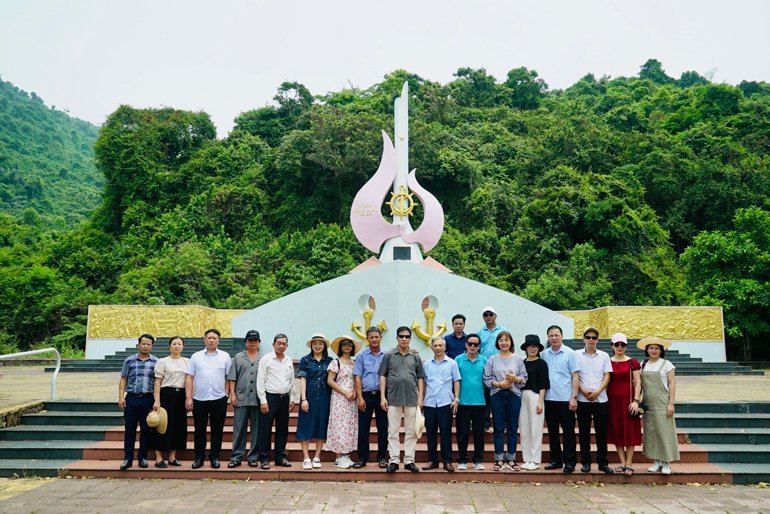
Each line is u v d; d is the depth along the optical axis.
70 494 6.11
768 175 31.94
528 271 29.11
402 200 14.45
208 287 26.45
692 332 17.78
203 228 34.22
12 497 5.98
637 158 36.16
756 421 8.18
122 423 8.35
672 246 30.16
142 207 36.72
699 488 6.47
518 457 7.48
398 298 10.80
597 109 50.69
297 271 28.16
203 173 38.53
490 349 7.74
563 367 6.90
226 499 5.93
